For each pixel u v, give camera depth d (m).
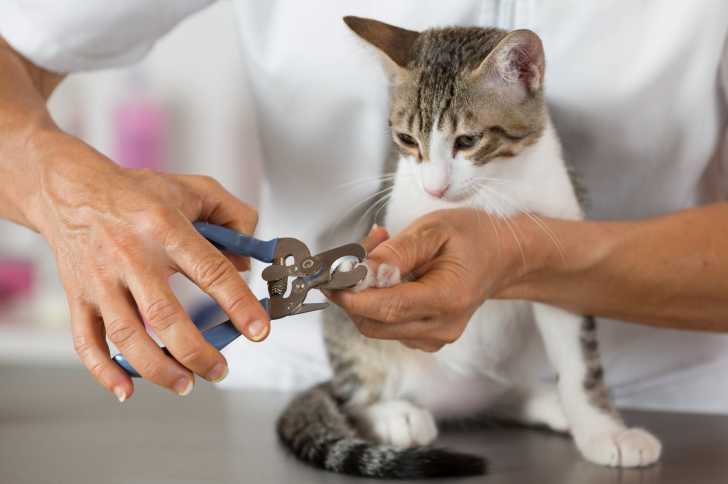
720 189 1.74
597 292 1.40
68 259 1.04
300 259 1.05
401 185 1.56
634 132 1.58
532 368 1.70
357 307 1.06
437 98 1.48
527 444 1.46
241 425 1.48
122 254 0.98
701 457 1.33
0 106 1.22
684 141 1.58
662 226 1.38
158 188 1.07
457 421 1.64
